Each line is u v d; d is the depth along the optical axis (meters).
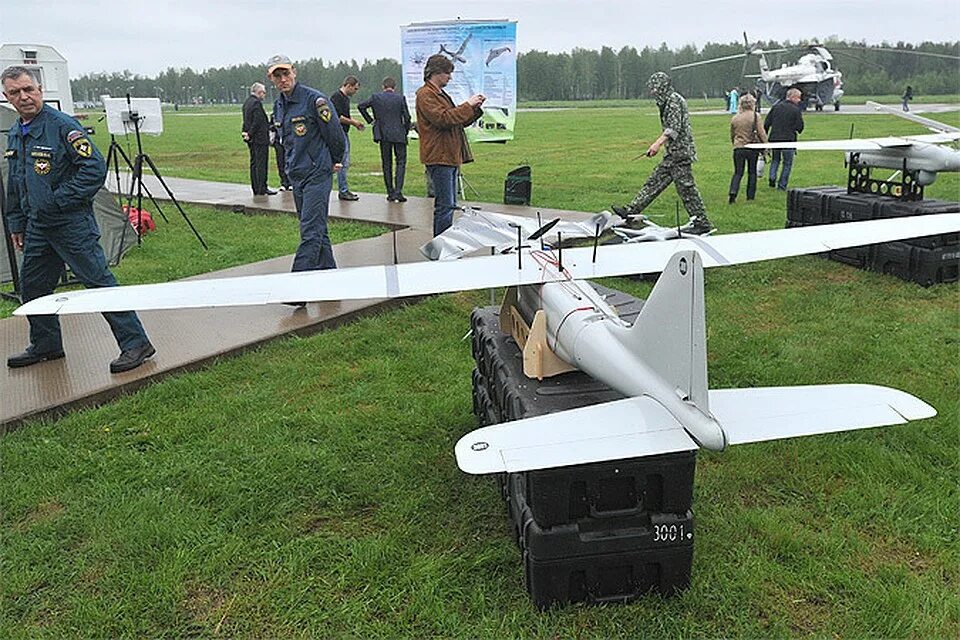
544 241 4.38
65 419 4.52
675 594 2.94
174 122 53.22
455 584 3.04
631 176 16.22
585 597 2.90
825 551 3.20
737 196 12.87
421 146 7.41
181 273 8.16
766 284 7.42
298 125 6.12
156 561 3.21
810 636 2.74
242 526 3.46
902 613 2.81
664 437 2.54
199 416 4.57
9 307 6.97
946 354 5.39
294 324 6.06
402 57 13.52
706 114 43.56
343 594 3.02
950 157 7.40
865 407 2.73
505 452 2.47
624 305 4.14
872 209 7.88
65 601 3.01
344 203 12.15
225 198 13.23
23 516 3.59
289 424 4.48
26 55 20.38
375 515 3.57
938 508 3.47
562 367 3.49
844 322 6.17
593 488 2.79
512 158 21.30
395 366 5.38
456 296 7.05
